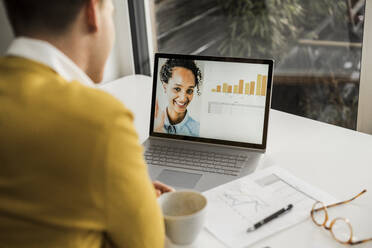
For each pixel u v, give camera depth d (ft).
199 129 3.51
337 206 2.48
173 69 3.57
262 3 6.02
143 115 4.16
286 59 6.04
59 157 1.32
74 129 1.32
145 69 6.43
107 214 1.44
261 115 3.34
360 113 4.33
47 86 1.41
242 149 3.37
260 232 2.27
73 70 1.60
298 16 5.60
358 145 3.31
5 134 1.33
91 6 1.56
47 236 1.42
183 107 3.55
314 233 2.25
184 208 2.16
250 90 3.37
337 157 3.13
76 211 1.38
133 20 5.90
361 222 2.32
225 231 2.30
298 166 3.02
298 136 3.55
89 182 1.34
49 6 1.47
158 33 6.52
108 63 5.83
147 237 1.60
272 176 2.86
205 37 6.66
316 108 5.90
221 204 2.56
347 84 5.29
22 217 1.38
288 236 2.24
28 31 1.53
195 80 3.51
